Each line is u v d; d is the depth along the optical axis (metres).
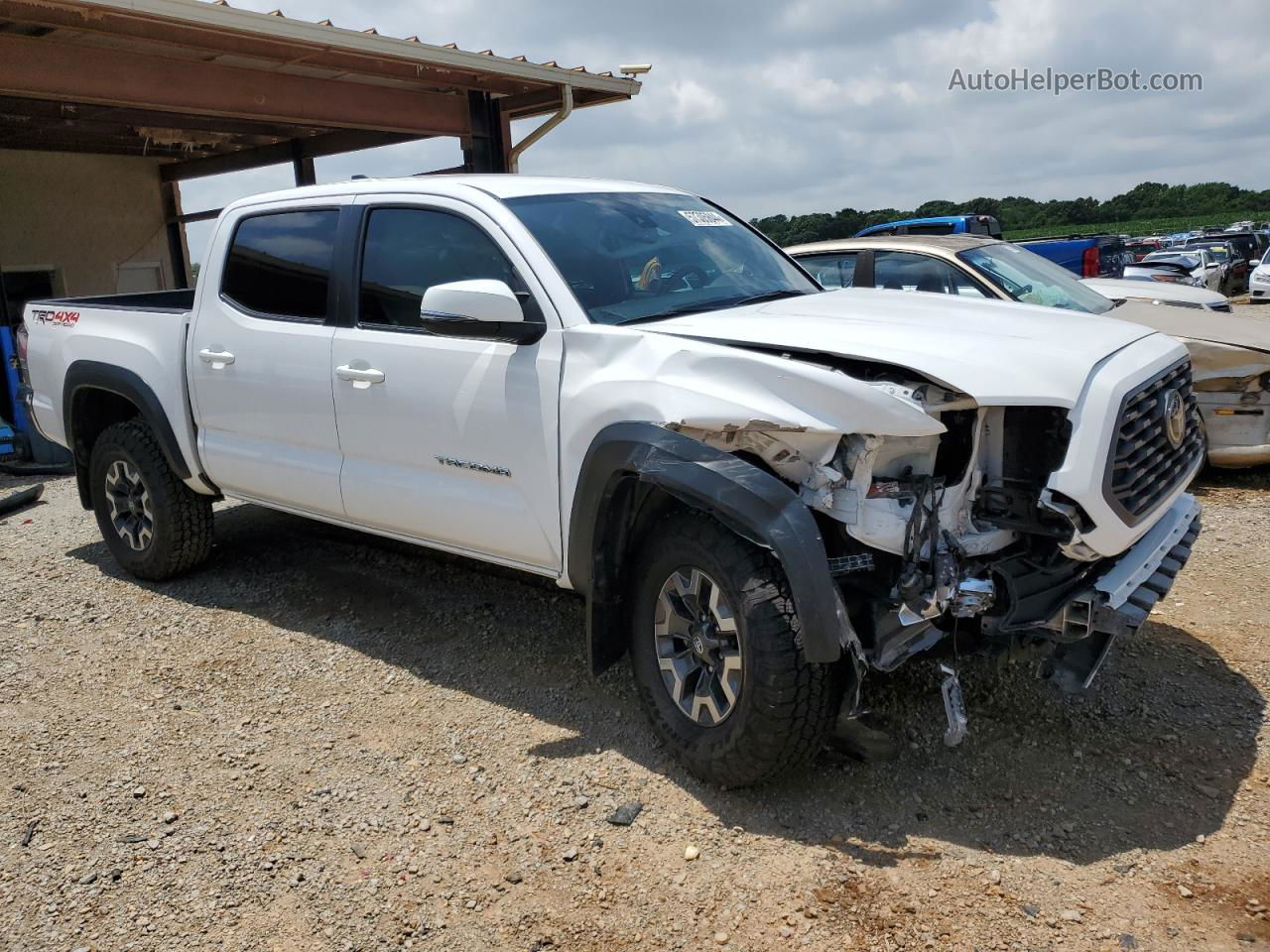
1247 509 6.40
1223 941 2.65
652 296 4.00
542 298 3.77
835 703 3.14
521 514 3.86
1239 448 6.88
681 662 3.48
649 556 3.48
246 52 9.70
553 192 4.28
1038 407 3.22
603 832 3.21
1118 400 3.17
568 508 3.67
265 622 4.95
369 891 2.98
